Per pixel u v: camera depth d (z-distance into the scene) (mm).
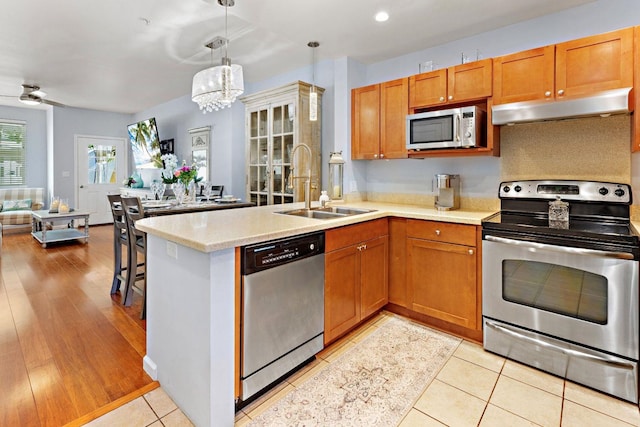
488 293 2256
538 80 2312
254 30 3271
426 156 2939
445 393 1848
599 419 1649
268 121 4164
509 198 2641
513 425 1610
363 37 2982
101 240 5910
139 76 4840
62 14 2990
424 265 2594
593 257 1843
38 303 3045
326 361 2156
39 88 5395
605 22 2375
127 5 2838
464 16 2607
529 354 2090
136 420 1641
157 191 4562
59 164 7141
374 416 1673
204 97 3488
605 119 2338
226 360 1574
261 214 2494
